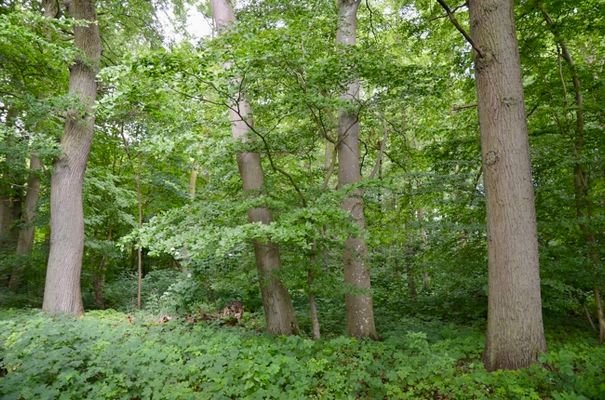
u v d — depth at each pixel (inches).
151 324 268.1
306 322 275.6
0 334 206.4
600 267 216.5
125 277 496.7
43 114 295.1
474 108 319.0
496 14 170.1
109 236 471.2
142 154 387.5
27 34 252.2
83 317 286.5
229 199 238.2
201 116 219.5
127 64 158.2
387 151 354.9
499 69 168.7
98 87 341.4
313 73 187.2
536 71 273.9
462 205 280.2
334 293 209.0
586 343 204.1
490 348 167.9
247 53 164.7
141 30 398.9
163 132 212.2
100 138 412.2
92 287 445.1
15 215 479.5
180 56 155.9
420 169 368.5
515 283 161.8
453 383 151.0
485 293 266.1
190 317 299.9
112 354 168.9
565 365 151.6
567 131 251.9
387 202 334.6
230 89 180.9
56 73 350.9
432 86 214.8
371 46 230.5
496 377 151.5
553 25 249.1
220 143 215.3
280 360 163.5
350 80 201.2
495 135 168.1
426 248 318.7
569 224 219.9
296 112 208.5
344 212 172.7
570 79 260.5
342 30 232.4
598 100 247.0
